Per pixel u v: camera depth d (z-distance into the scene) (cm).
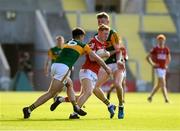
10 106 5162
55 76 3666
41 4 12575
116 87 3791
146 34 12288
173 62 11775
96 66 3741
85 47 3697
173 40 12206
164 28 12406
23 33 11962
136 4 13175
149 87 11144
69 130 3009
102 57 3819
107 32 3838
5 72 10762
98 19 3944
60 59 3684
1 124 3288
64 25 12088
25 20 11969
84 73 3725
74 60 3688
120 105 3816
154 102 6500
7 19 11969
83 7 12975
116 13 13062
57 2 12731
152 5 13175
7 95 7869
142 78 11388
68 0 12975
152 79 10788
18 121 3481
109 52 3903
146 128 3203
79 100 3738
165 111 4772
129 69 11331
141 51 11894
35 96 7519
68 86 3769
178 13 13025
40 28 11744
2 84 10631
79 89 10694
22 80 10519
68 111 4422
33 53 11606
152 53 6631
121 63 3797
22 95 7875
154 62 6588
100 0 13262
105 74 3834
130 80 11150
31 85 10556
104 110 4669
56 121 3528
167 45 12069
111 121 3606
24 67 11275
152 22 12488
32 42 11925
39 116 3903
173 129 3167
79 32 3709
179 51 11969
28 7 12512
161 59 6569
